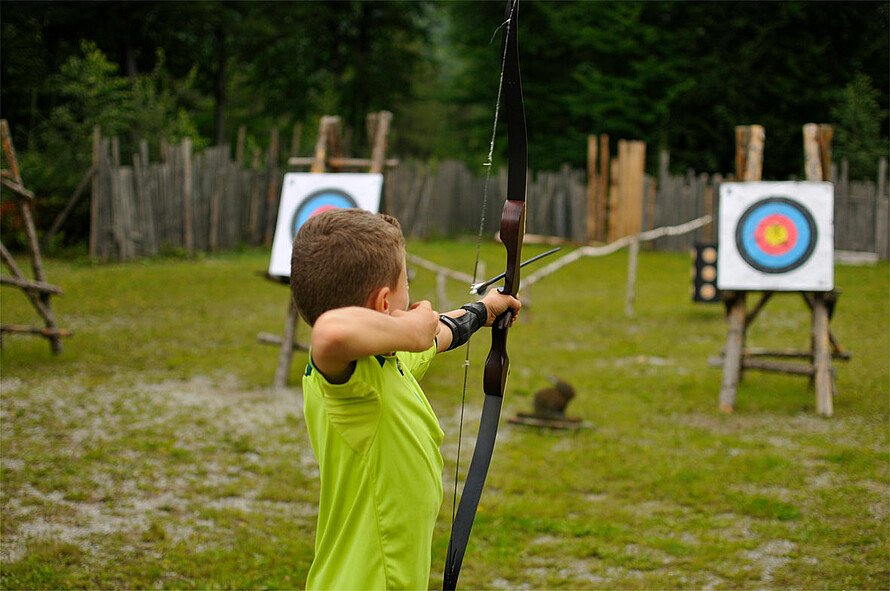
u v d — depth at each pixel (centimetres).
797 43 2234
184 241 1491
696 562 329
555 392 524
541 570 325
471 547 346
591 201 1822
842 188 1584
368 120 663
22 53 1767
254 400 583
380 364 135
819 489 413
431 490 141
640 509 390
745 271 569
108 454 452
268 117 2608
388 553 136
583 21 2397
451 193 1947
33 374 627
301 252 132
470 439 505
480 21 2483
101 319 874
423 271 1370
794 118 2272
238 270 1333
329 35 2436
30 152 1452
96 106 1551
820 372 563
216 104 2303
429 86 3400
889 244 1584
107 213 1370
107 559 321
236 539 346
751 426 531
